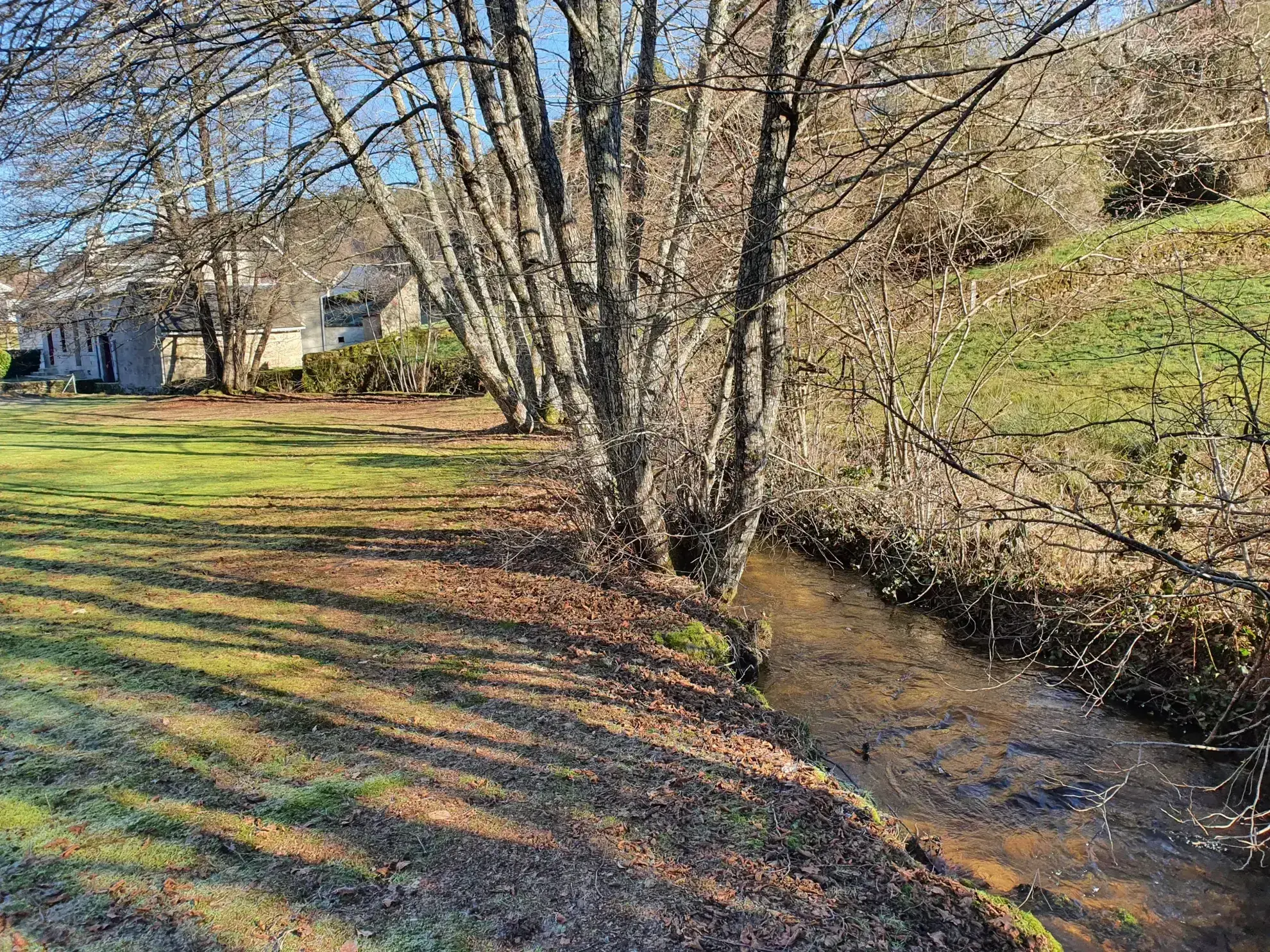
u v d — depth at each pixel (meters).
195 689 4.80
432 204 13.73
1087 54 5.89
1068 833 4.29
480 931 2.95
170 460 13.23
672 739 4.38
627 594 6.39
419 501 9.62
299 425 18.34
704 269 7.93
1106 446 8.45
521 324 13.91
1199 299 5.14
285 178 7.00
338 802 3.70
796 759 4.32
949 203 8.66
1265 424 5.50
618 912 3.06
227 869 3.24
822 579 8.37
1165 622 5.82
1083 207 9.38
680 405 7.70
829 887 3.25
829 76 5.40
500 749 4.19
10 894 3.07
